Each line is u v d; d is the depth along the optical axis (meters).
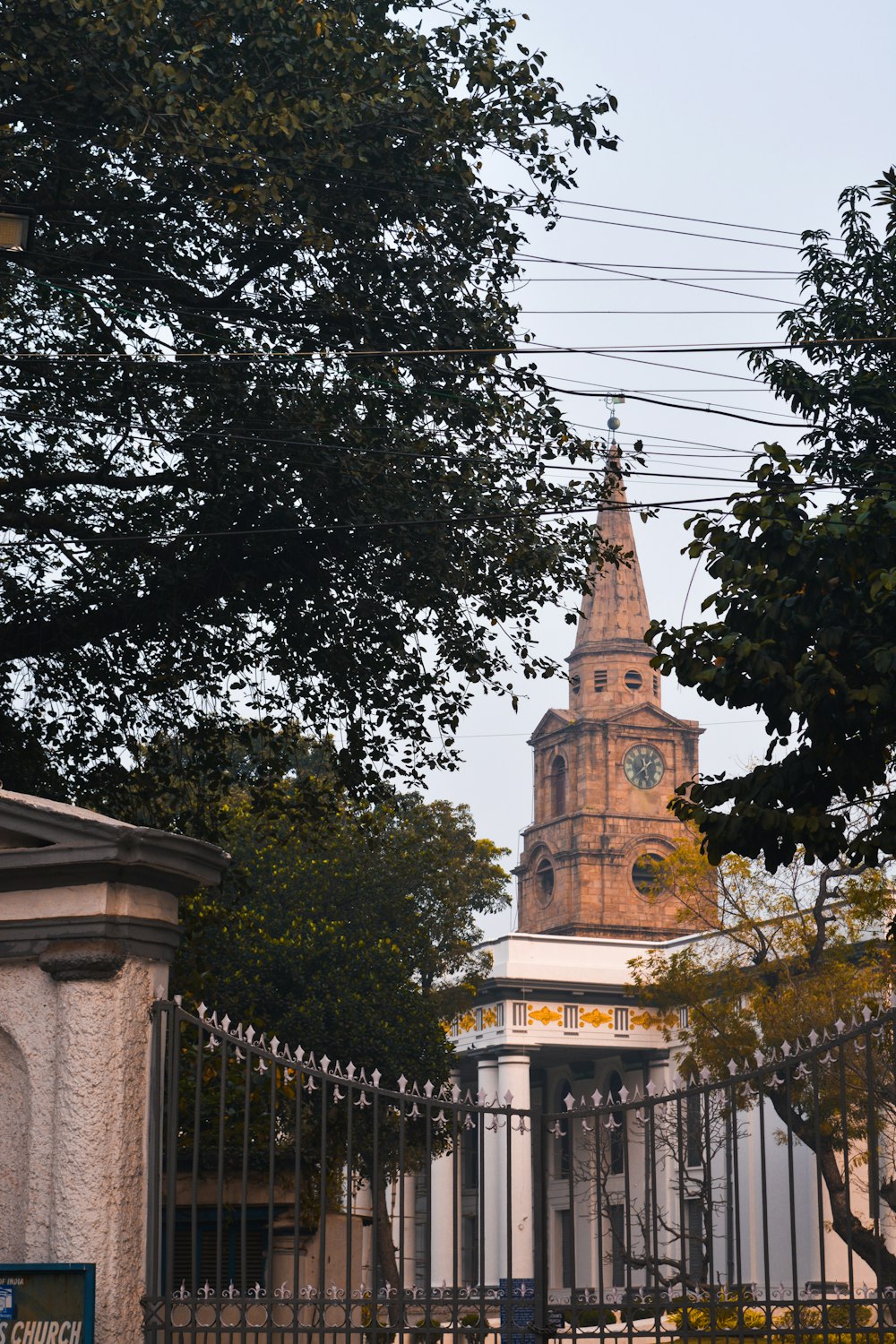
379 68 21.39
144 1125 12.81
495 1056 66.44
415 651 25.92
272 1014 43.56
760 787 14.81
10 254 18.75
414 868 48.22
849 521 14.66
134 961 12.92
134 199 22.14
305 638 25.78
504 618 24.97
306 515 23.72
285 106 20.58
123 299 22.50
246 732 27.38
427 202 22.47
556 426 24.05
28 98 20.39
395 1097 12.55
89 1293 11.91
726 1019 41.28
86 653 26.11
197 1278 12.38
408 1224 59.75
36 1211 12.52
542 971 66.31
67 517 24.09
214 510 23.55
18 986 12.96
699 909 47.06
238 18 20.84
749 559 15.04
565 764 114.31
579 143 23.06
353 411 22.92
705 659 15.05
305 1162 32.19
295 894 45.31
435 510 23.39
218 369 22.20
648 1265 12.03
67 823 12.77
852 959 41.41
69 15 19.61
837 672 14.13
